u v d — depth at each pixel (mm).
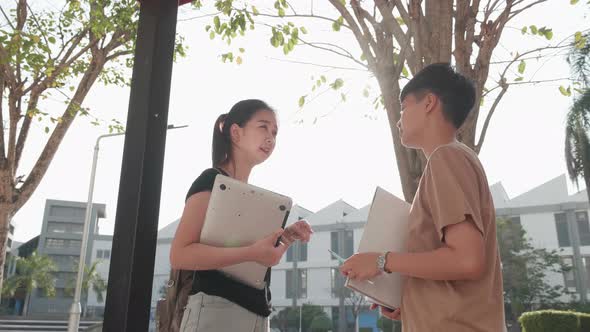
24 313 61906
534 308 37188
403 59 3303
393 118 3174
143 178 1421
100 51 10148
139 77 1514
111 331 1314
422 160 2961
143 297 1356
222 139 1933
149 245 1396
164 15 1584
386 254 1480
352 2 3479
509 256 37625
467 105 1667
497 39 3373
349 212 56906
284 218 1656
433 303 1414
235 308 1607
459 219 1356
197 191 1688
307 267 53062
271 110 1934
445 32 3146
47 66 9375
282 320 50906
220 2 5543
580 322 11961
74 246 66625
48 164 9711
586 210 45188
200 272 1625
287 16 4281
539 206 47094
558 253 44750
